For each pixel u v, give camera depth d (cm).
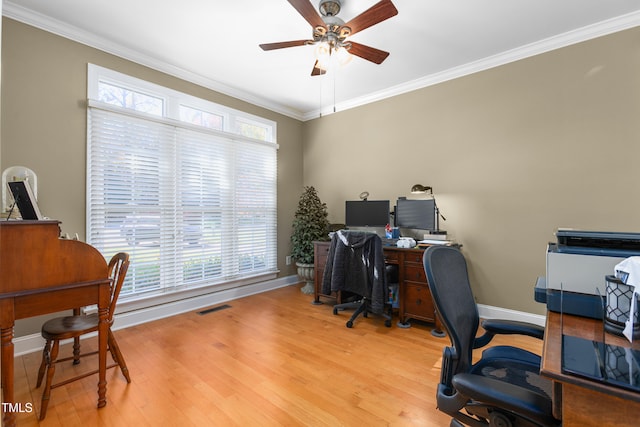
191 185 338
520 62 288
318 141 460
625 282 92
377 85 367
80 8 229
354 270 298
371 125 398
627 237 111
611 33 246
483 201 309
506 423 89
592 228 255
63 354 232
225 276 371
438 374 204
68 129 254
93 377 201
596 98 253
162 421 159
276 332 276
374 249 281
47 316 245
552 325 103
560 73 268
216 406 171
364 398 178
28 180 224
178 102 328
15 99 229
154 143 308
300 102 425
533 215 282
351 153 420
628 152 241
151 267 304
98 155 270
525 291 286
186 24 249
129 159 289
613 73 246
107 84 280
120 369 205
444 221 334
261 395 181
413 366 215
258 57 303
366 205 372
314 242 367
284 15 238
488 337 140
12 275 144
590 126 255
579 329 99
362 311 306
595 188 254
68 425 155
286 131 453
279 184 444
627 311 91
